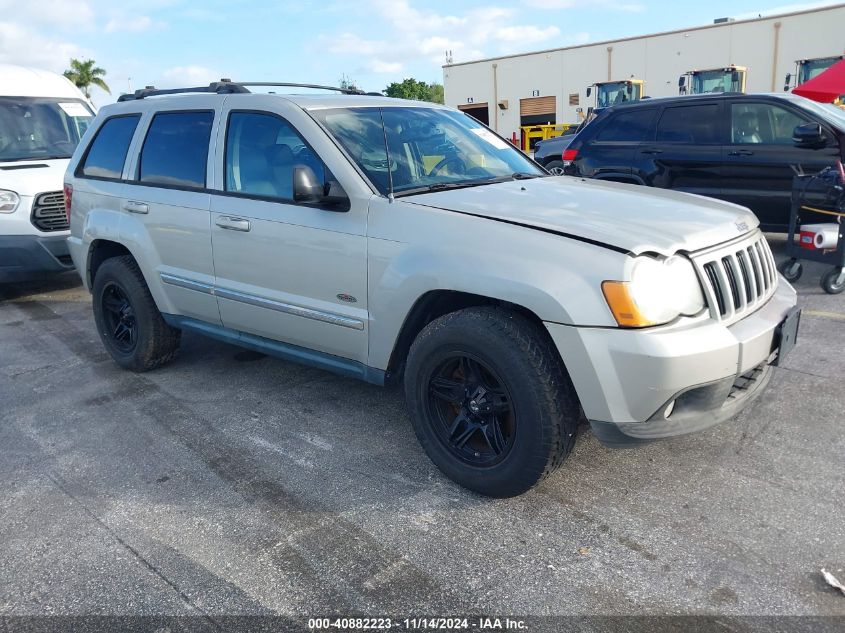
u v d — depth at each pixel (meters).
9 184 6.94
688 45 29.61
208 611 2.47
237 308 4.02
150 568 2.72
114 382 4.78
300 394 4.41
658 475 3.22
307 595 2.53
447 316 3.06
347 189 3.39
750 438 3.52
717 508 2.94
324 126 3.63
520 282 2.75
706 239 2.89
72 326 6.29
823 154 6.71
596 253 2.69
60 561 2.79
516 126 36.41
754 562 2.59
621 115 8.41
